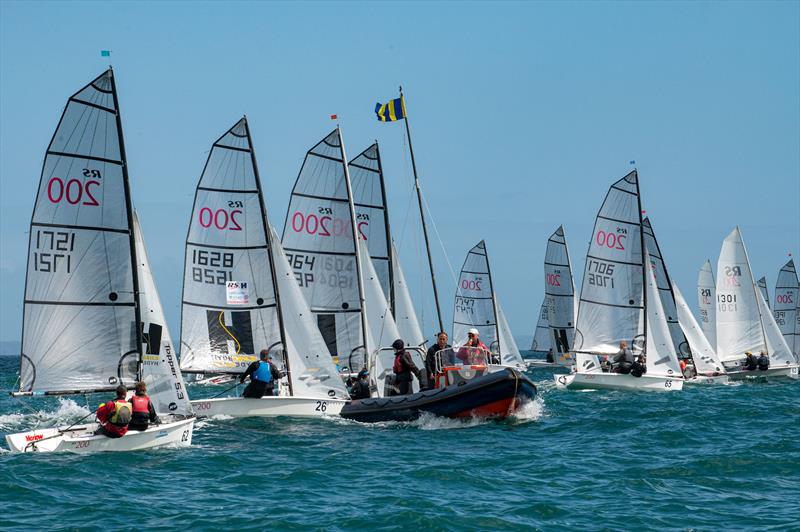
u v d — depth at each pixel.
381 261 89.38
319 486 43.78
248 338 72.69
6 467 46.50
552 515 38.41
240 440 57.69
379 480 45.22
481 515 38.09
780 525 36.72
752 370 128.38
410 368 69.50
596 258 108.75
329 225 79.25
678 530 36.16
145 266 57.25
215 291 73.19
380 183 89.69
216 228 73.38
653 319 104.69
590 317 108.94
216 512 38.47
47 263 53.91
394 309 89.44
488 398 64.56
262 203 73.31
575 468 48.56
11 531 35.31
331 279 79.00
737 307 132.25
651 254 122.69
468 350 67.56
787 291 165.38
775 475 46.75
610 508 39.62
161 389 56.09
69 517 37.47
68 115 54.12
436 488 43.41
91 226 54.69
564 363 166.88
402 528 36.22
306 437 59.31
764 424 66.88
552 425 65.94
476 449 54.78
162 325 56.84
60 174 54.03
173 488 43.00
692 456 51.81
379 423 66.12
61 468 46.53
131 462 49.06
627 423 66.81
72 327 54.28
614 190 107.69
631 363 100.50
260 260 72.88
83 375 54.50
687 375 119.06
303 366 70.19
